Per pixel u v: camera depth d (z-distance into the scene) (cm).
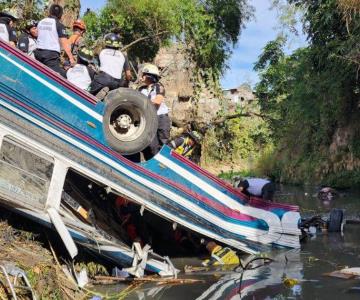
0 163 583
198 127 1085
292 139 2472
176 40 1978
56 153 618
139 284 659
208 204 768
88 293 607
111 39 704
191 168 745
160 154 710
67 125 630
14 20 680
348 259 774
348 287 616
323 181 2091
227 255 773
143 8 1583
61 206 657
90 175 641
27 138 600
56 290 554
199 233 759
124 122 675
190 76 2048
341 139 2025
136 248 697
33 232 645
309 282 644
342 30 1728
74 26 739
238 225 811
